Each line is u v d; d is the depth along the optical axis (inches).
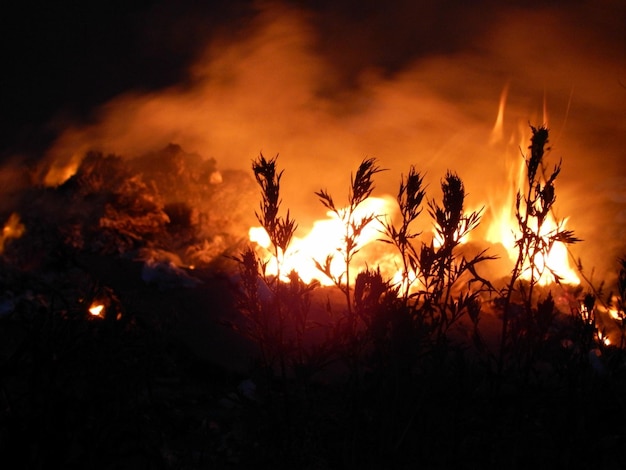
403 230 96.6
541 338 98.4
